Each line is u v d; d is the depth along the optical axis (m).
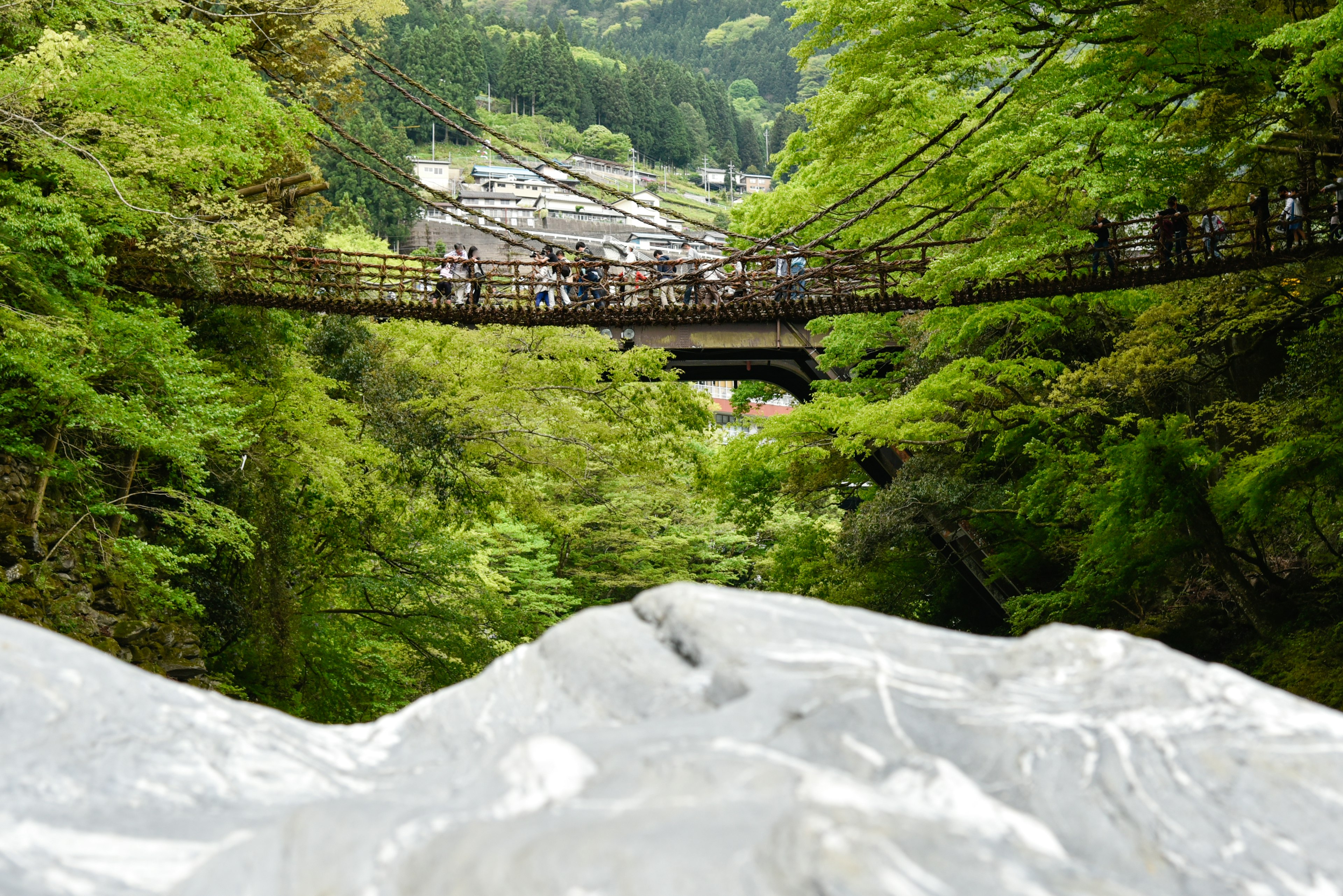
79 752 2.40
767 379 34.88
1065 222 17.77
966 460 30.33
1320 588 20.56
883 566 31.70
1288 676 18.53
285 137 18.45
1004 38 18.36
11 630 2.67
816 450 28.52
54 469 14.69
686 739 2.24
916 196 21.62
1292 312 19.78
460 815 2.01
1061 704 2.42
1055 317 22.56
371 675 24.42
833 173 20.62
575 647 2.80
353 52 24.84
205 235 16.88
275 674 19.94
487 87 182.12
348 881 1.86
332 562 24.31
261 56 23.52
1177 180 17.77
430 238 106.31
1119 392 23.08
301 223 22.25
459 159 153.25
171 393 15.52
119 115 15.50
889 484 31.52
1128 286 17.83
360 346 24.66
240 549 16.30
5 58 15.67
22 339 13.41
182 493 16.95
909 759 2.11
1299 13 18.47
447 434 24.81
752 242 30.03
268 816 2.28
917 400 23.97
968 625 32.12
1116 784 2.13
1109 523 19.83
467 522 26.23
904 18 18.58
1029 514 23.73
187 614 17.53
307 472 21.59
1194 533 20.17
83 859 2.10
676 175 186.50
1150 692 2.42
